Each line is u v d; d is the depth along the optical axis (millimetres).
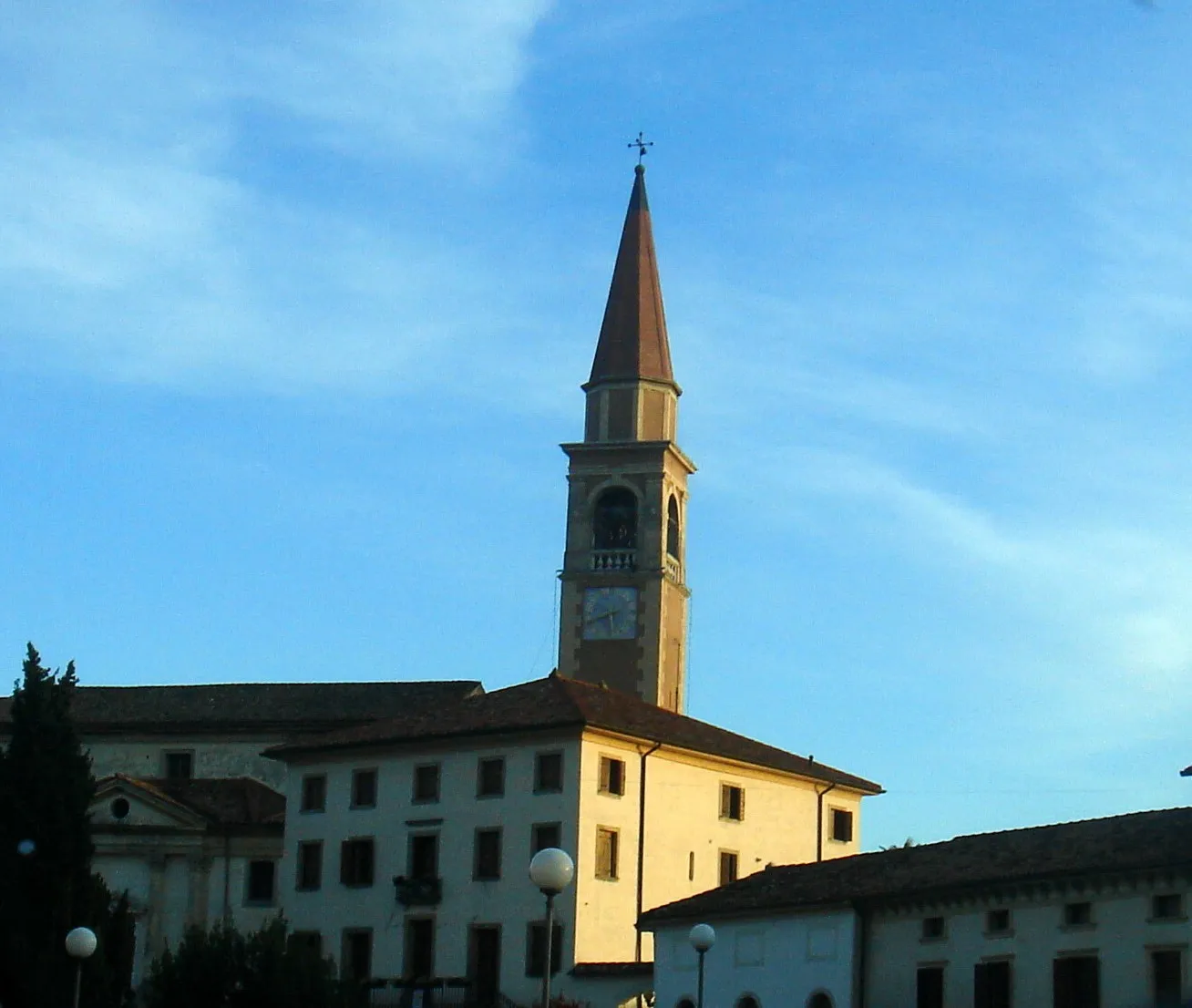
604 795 90875
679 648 127812
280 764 107500
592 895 89125
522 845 90750
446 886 92562
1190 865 61312
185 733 108750
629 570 124875
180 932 98438
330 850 96750
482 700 97812
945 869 71625
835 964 73188
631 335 130750
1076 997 64500
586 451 127250
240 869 99062
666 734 94562
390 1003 91625
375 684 111188
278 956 74000
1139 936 62969
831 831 102500
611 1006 85812
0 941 74250
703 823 95062
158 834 99500
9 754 77438
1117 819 69812
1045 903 66188
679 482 130625
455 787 93625
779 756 101062
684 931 80438
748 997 76875
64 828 76312
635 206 135500
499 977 89875
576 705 92500
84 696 112812
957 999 68500
